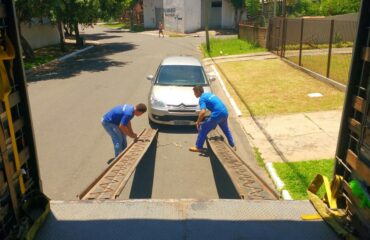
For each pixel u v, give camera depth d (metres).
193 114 9.31
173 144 8.53
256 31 27.45
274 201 4.44
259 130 9.32
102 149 8.07
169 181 6.55
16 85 3.73
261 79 15.73
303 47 24.00
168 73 10.55
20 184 3.72
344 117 4.04
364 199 3.46
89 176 6.71
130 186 6.34
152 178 6.68
